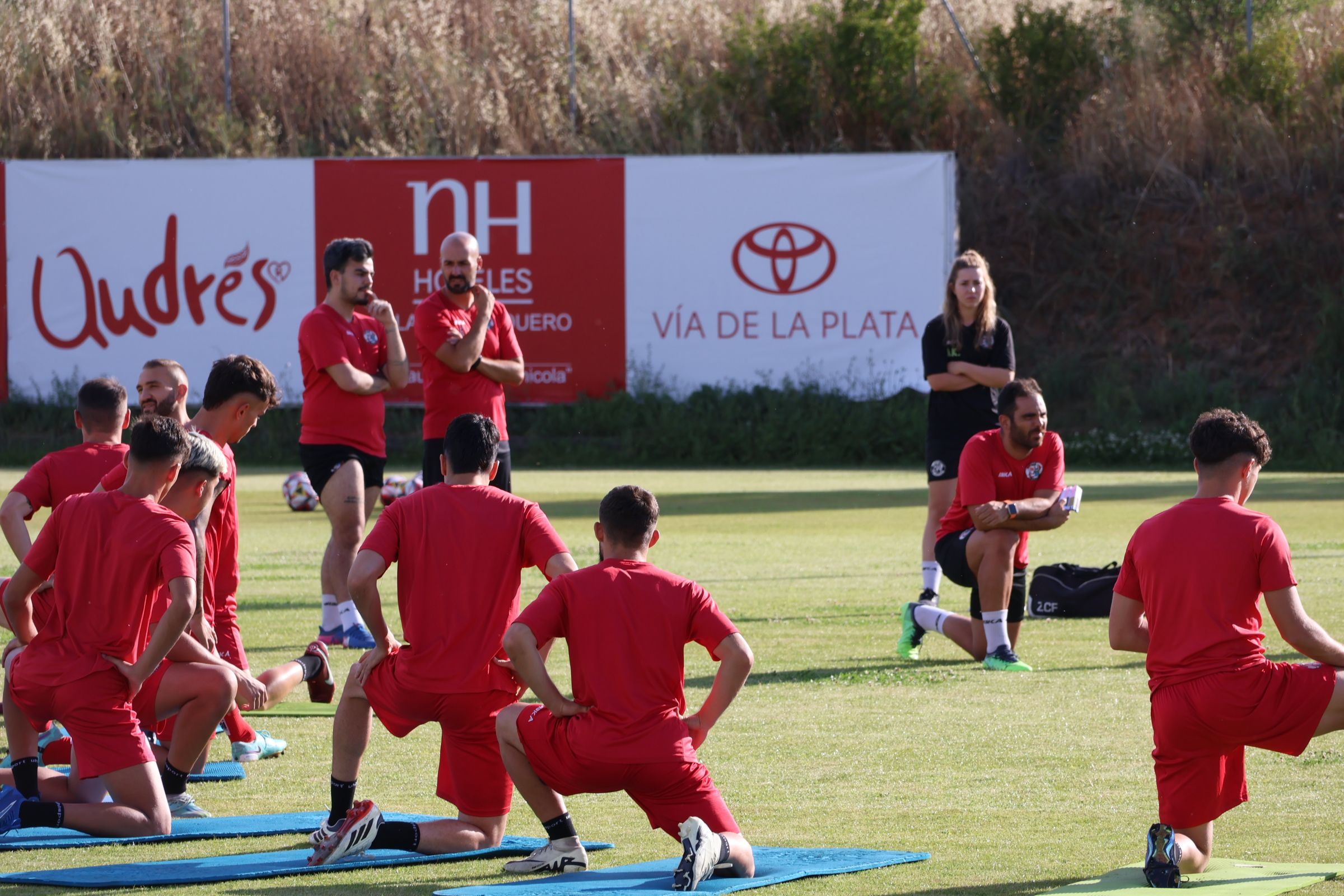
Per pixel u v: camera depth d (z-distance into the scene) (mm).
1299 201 100938
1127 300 101750
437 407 28734
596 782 14055
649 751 13930
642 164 90875
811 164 90500
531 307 91438
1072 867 14219
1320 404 91312
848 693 24344
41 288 91688
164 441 16141
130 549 15805
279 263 91688
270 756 20328
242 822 16531
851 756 19641
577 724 14078
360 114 106188
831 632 31234
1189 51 105125
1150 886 13188
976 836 15594
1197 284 100875
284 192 91312
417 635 15156
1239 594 14070
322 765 19828
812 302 91062
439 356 27984
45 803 15484
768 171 90625
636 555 14672
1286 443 88625
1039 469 26797
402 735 15477
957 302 33062
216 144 104062
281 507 63531
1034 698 23812
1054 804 17031
